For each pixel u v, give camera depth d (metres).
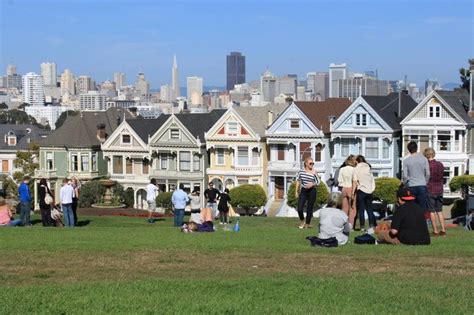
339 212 27.19
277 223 46.22
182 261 24.56
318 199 80.50
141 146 100.44
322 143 91.38
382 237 27.56
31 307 17.70
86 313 17.16
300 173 35.00
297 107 92.12
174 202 43.88
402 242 27.14
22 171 118.56
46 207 42.03
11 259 25.09
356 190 32.16
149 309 17.42
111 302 18.20
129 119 104.12
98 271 23.05
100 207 85.06
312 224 38.53
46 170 104.81
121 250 26.77
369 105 89.69
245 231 34.00
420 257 24.58
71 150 104.31
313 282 20.64
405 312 17.30
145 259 24.94
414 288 19.88
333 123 91.06
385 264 23.55
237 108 99.69
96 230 35.81
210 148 96.50
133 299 18.52
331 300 18.48
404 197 27.14
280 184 94.12
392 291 19.50
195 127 99.31
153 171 99.94
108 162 103.12
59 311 17.38
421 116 87.88
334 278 21.44
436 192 30.58
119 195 94.94
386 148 89.88
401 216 27.05
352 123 90.44
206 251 26.34
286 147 93.00
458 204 63.72
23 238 31.28
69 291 19.53
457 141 87.00
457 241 28.20
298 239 29.55
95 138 105.50
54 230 35.91
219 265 23.84
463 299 18.59
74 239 30.62
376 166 89.94
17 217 49.94
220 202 47.00
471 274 22.09
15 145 136.38
